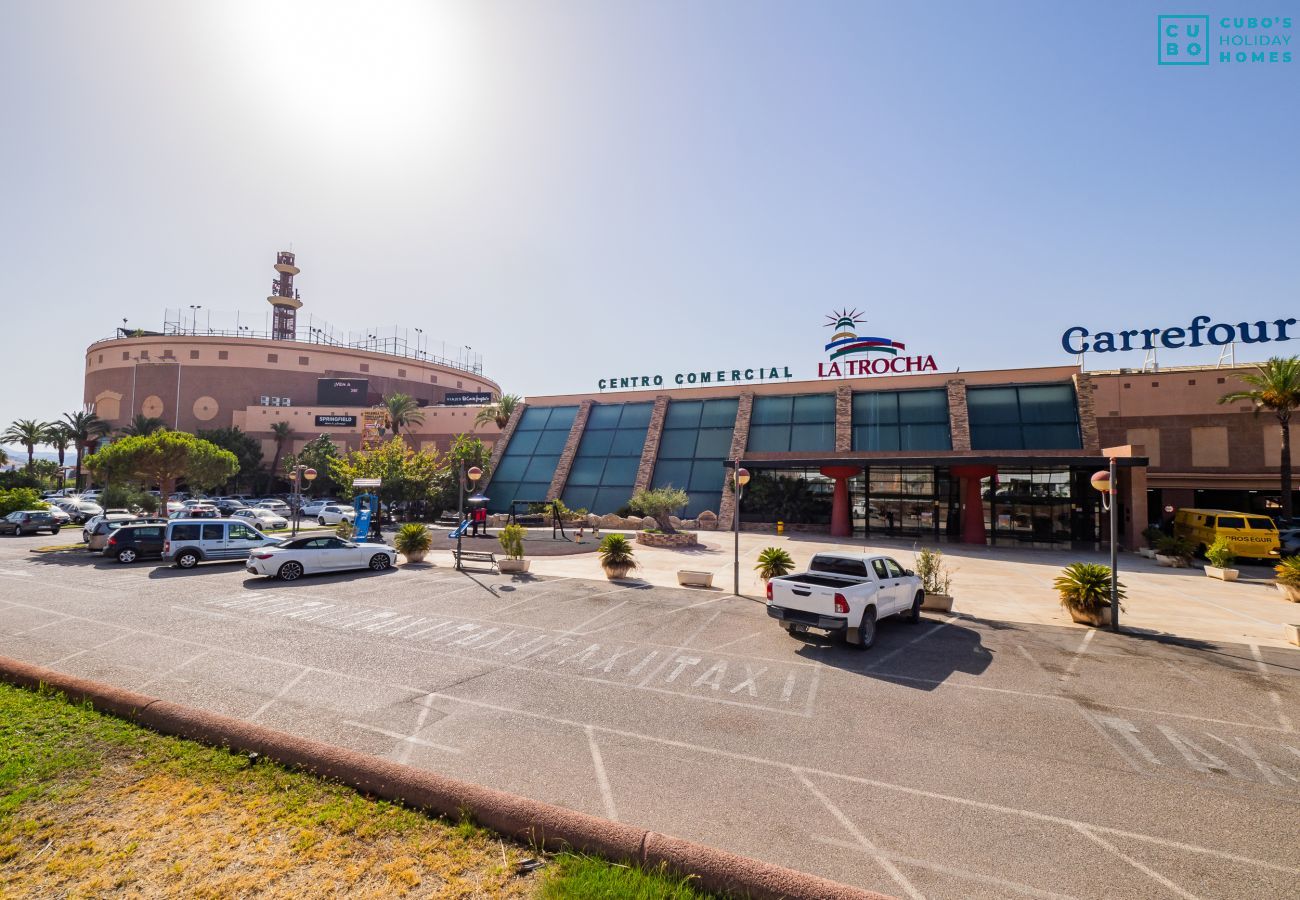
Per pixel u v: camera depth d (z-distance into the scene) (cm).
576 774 667
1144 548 2816
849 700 920
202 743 669
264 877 455
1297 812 611
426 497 4041
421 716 826
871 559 1348
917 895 470
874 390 3931
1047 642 1275
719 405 4275
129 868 462
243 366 8206
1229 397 3170
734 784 650
